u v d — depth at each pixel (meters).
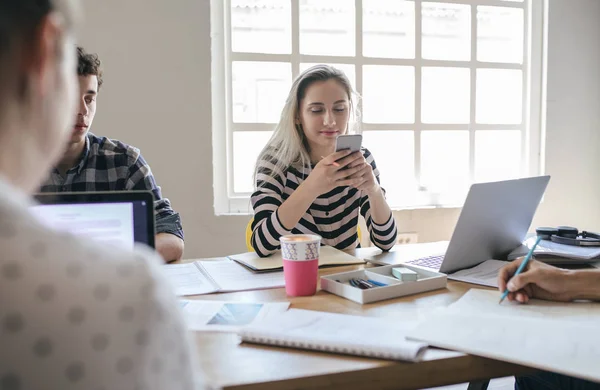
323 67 1.77
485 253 1.27
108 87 2.28
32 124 0.35
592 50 2.95
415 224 2.74
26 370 0.29
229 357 0.72
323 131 1.73
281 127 1.78
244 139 2.60
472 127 2.91
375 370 0.68
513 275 1.02
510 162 3.01
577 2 2.90
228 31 2.51
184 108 2.38
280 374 0.66
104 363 0.30
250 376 0.66
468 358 0.72
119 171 1.76
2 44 0.31
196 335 0.80
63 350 0.30
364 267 1.29
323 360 0.71
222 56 2.51
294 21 2.57
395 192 2.85
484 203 1.14
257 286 1.10
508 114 2.99
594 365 0.67
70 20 0.36
